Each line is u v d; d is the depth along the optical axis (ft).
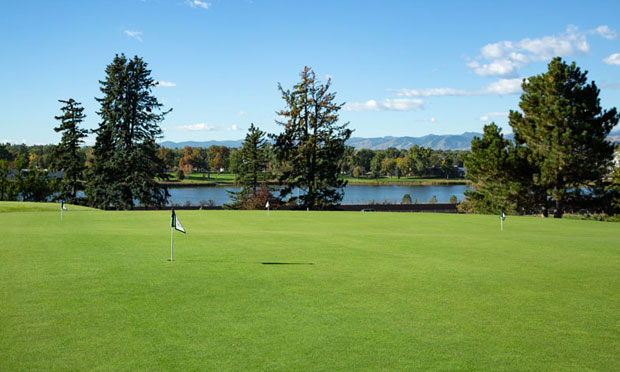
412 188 428.15
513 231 73.82
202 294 31.68
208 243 53.62
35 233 58.80
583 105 120.67
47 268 38.40
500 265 44.06
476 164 138.62
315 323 26.32
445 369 20.67
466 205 155.22
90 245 50.14
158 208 178.09
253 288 33.58
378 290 33.91
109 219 83.30
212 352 21.90
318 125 173.37
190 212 101.71
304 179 175.42
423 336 24.73
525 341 24.40
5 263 40.14
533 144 131.95
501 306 30.66
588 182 131.13
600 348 23.63
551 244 57.21
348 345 23.20
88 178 180.24
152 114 173.78
